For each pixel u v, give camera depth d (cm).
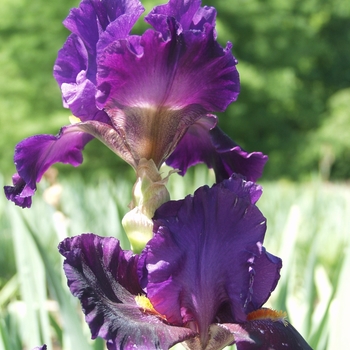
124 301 31
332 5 445
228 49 31
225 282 30
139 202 33
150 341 28
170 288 30
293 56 382
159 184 33
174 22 30
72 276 29
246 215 30
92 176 344
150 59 30
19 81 338
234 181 31
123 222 33
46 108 343
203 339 31
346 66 457
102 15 34
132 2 33
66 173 345
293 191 193
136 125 33
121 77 30
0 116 332
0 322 53
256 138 405
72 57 36
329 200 167
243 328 30
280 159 396
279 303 59
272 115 396
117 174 348
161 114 32
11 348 55
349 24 461
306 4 411
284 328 31
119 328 28
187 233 30
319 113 414
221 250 30
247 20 372
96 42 34
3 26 342
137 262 32
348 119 397
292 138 399
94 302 28
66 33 340
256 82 359
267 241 112
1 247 122
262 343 29
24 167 33
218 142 36
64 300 50
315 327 58
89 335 62
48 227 114
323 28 462
